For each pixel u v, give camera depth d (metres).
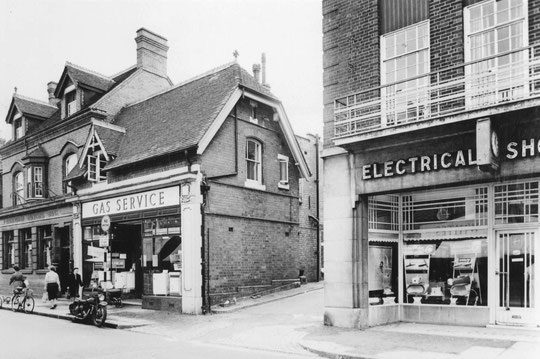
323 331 11.30
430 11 11.05
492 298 10.84
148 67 24.45
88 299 14.46
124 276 19.27
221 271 16.45
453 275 11.59
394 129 10.57
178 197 16.25
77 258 20.53
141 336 12.02
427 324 11.82
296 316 13.93
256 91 18.27
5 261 27.09
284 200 19.94
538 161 9.10
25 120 27.38
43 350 10.13
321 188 27.20
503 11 10.02
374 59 11.93
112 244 19.38
